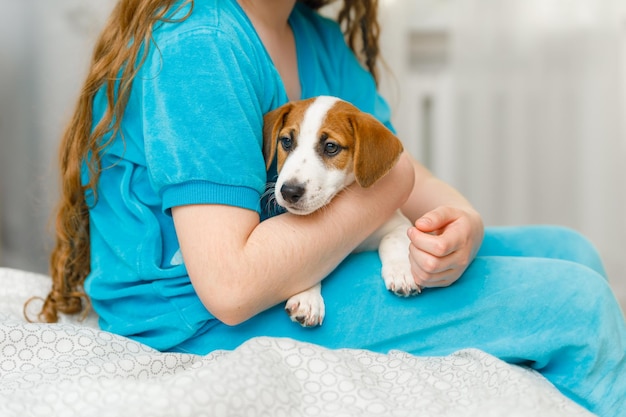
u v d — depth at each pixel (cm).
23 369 135
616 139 382
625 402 135
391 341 146
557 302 141
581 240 183
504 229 187
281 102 165
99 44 164
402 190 155
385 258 151
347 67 197
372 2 217
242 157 141
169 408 108
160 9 152
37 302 178
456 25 388
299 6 199
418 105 405
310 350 128
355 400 120
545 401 114
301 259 139
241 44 152
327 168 152
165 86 142
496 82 387
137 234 155
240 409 111
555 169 388
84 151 161
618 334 138
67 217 170
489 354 132
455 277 142
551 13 381
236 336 149
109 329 155
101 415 109
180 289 149
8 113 375
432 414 115
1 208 383
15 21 370
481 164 391
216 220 137
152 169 141
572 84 383
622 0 377
